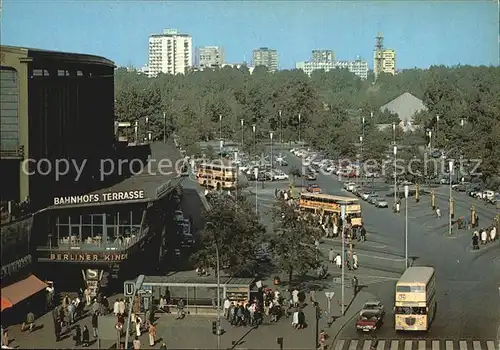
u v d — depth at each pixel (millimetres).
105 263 83812
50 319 77250
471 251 114500
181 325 76812
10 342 69625
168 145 184000
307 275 99625
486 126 187125
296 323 76688
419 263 107062
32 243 82938
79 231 87250
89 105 109062
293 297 83688
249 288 80125
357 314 81625
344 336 73562
